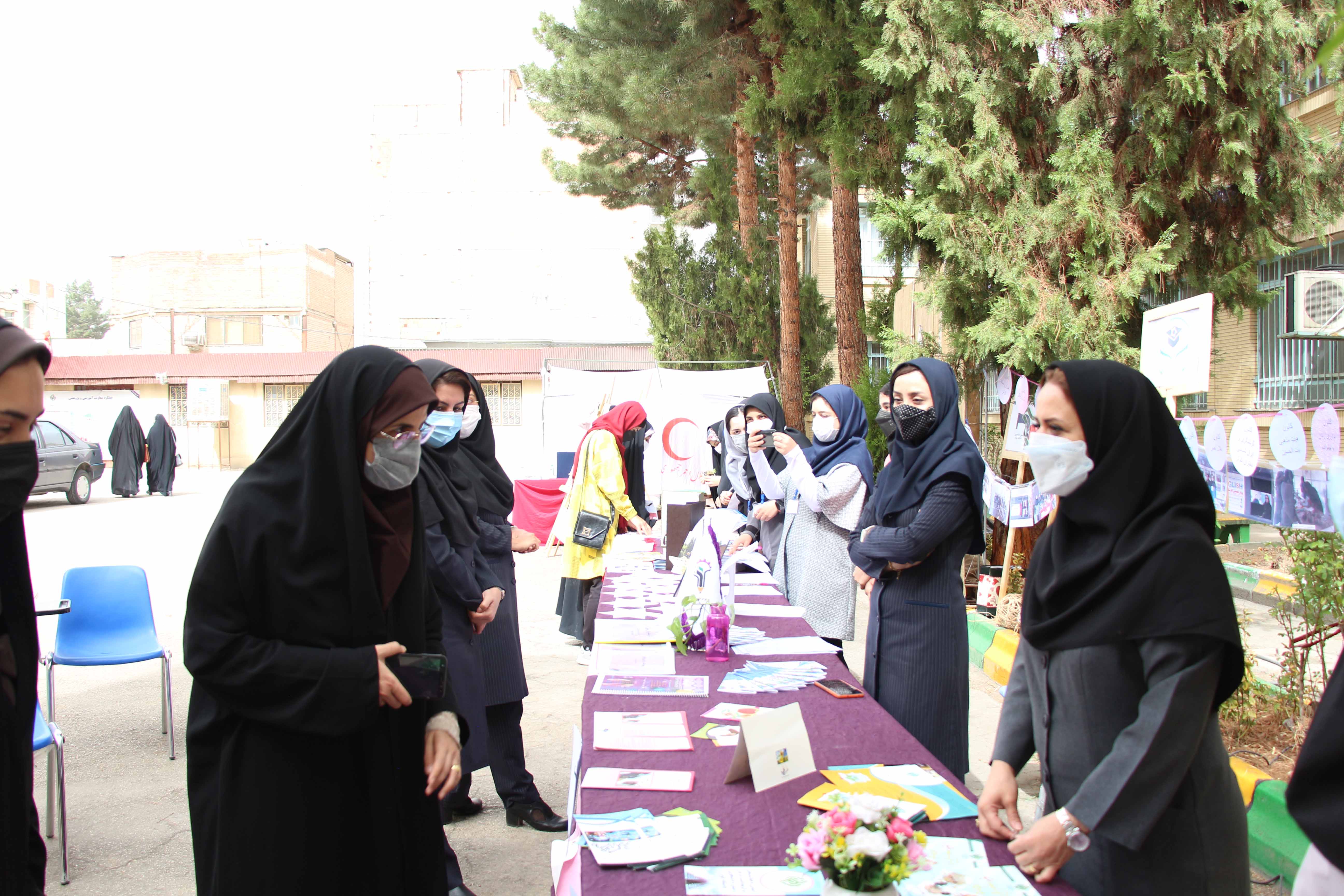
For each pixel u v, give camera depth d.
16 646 1.64
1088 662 1.73
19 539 1.65
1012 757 1.93
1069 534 1.81
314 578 1.79
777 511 5.06
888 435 3.40
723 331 13.81
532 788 3.67
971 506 3.04
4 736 1.60
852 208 9.62
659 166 16.94
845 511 3.99
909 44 5.89
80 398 23.38
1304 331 5.46
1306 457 3.22
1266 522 3.46
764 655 3.06
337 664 1.73
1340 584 3.54
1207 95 5.30
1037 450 1.78
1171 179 5.67
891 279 11.62
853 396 4.28
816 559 4.16
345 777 1.85
